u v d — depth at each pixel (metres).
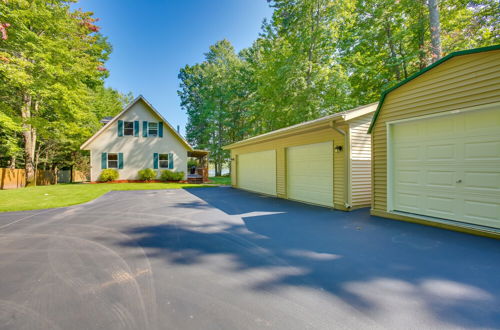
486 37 10.33
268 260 3.02
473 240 3.66
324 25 13.98
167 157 16.83
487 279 2.45
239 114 26.38
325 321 1.79
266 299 2.11
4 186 11.88
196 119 29.34
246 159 12.01
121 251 3.36
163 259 3.07
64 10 11.89
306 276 2.56
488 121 3.88
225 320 1.81
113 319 1.83
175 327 1.73
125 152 15.78
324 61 14.52
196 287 2.33
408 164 5.05
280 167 9.02
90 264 2.91
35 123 11.93
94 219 5.41
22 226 4.79
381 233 4.16
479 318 1.82
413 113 4.79
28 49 9.98
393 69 13.57
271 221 5.15
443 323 1.77
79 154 19.19
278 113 16.50
